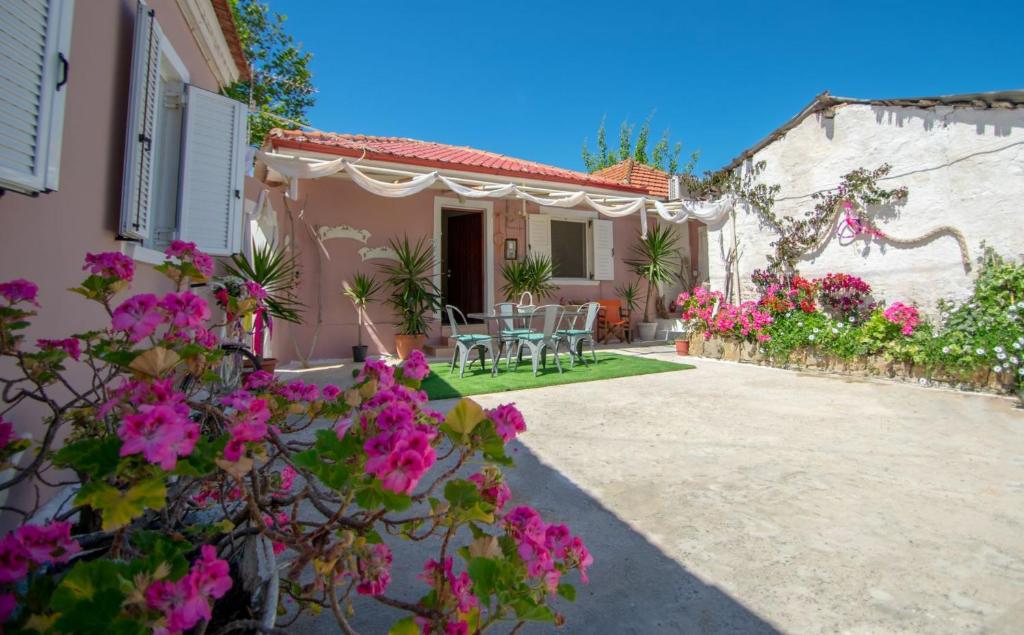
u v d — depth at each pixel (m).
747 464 3.59
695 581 2.18
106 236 2.95
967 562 2.29
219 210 4.45
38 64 1.98
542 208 10.91
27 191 1.99
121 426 1.02
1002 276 5.72
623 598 2.06
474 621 1.22
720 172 9.40
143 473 1.08
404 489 1.04
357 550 1.34
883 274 7.04
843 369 7.05
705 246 12.52
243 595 1.54
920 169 6.64
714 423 4.64
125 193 3.03
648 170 14.17
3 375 2.02
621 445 4.03
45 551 1.02
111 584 0.90
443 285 11.27
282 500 1.59
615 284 11.88
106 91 2.92
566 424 4.62
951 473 3.37
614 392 5.99
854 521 2.71
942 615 1.92
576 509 2.88
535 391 6.05
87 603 0.85
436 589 1.26
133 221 3.07
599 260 11.48
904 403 5.32
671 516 2.79
